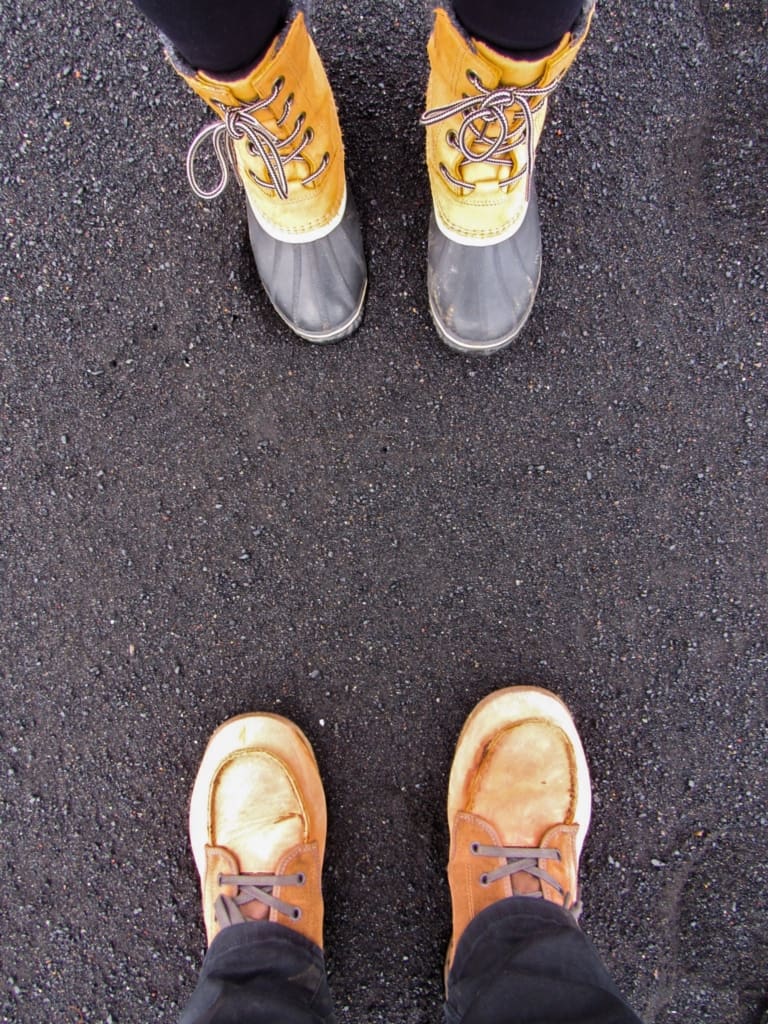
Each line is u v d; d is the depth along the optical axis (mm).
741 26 1135
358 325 1152
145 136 1160
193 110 1154
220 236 1159
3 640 1198
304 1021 923
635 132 1148
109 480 1188
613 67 1143
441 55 803
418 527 1169
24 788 1200
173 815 1191
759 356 1159
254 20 666
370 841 1173
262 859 1098
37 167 1173
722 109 1148
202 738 1187
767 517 1164
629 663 1176
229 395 1173
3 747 1199
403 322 1154
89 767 1196
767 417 1161
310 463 1171
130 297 1175
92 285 1177
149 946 1196
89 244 1174
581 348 1158
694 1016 1183
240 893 1081
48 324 1183
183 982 1196
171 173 1160
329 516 1173
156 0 598
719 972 1179
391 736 1172
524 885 1072
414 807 1171
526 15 635
